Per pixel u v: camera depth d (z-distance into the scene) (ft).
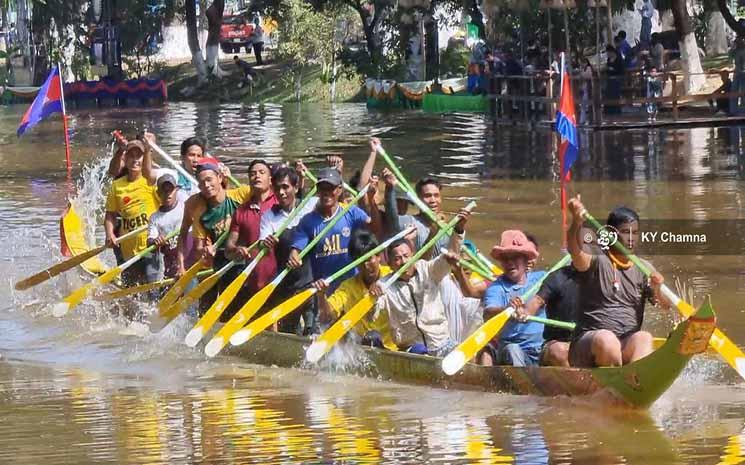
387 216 40.93
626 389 31.89
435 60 176.04
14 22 252.83
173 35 250.37
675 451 29.14
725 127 111.14
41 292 53.11
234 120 150.51
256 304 41.01
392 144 110.01
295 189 43.24
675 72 128.47
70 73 221.46
